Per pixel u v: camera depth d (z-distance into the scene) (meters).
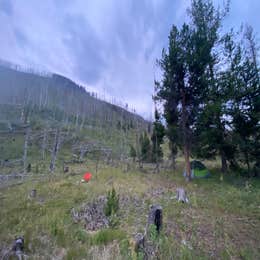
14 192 11.66
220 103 11.82
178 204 7.81
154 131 19.73
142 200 8.40
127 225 5.98
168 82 13.09
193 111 13.03
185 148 13.15
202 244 4.79
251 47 13.83
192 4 13.35
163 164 20.78
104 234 5.05
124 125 51.31
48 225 5.88
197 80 12.75
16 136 38.25
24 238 4.79
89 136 43.91
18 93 74.06
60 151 33.19
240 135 12.37
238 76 12.32
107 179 13.51
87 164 24.78
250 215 6.79
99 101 97.81
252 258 4.23
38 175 18.97
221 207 7.53
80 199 8.85
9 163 26.80
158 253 3.89
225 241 5.00
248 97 12.05
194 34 12.52
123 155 28.28
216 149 13.46
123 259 3.80
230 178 11.83
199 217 6.55
